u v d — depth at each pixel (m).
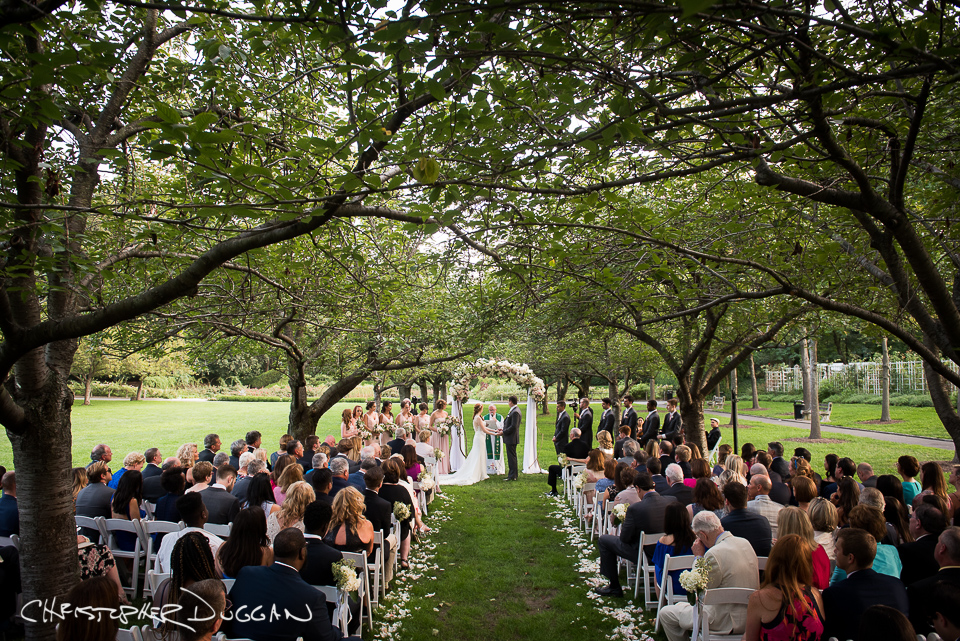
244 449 7.92
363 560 4.85
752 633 3.06
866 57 2.98
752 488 5.41
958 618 2.52
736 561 3.97
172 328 6.67
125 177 4.75
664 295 4.92
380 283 6.78
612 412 13.99
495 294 6.75
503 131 3.31
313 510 4.20
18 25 2.21
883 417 22.47
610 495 6.75
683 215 6.40
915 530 4.20
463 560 6.91
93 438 21.34
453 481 12.05
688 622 4.29
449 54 2.30
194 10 1.82
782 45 2.33
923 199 5.86
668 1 2.04
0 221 3.22
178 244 4.95
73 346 4.20
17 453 3.91
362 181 2.63
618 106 2.43
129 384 48.00
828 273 5.46
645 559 5.35
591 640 4.80
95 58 2.35
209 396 48.03
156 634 2.78
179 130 2.10
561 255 4.61
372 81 2.55
